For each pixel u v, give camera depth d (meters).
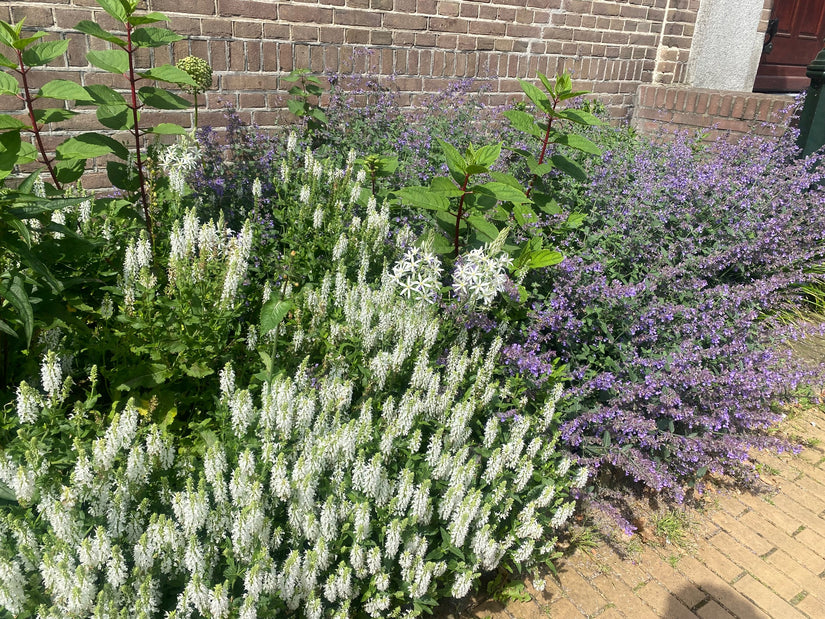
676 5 7.52
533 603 2.75
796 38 9.14
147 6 4.40
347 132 5.12
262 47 4.98
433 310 3.03
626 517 3.25
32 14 4.02
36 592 1.89
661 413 3.39
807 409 4.28
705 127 7.14
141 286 2.64
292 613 2.20
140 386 2.65
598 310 3.40
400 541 2.24
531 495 2.76
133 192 3.46
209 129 4.32
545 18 6.61
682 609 2.80
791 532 3.29
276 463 2.06
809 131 5.50
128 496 2.04
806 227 4.70
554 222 3.97
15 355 2.66
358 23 5.41
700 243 4.37
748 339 3.90
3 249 2.31
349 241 3.39
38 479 1.99
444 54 6.04
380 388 2.74
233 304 2.71
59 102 4.28
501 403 2.86
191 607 1.92
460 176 3.46
